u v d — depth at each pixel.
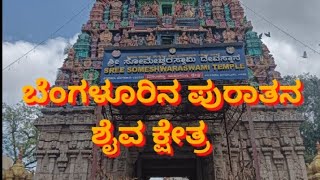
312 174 19.81
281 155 21.58
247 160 21.44
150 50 18.88
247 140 21.92
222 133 21.59
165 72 18.17
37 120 22.19
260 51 25.59
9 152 34.84
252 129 16.77
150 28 26.62
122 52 18.88
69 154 21.47
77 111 22.53
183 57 18.58
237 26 26.95
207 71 18.14
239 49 18.77
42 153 21.39
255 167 15.90
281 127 22.30
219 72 18.09
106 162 20.48
